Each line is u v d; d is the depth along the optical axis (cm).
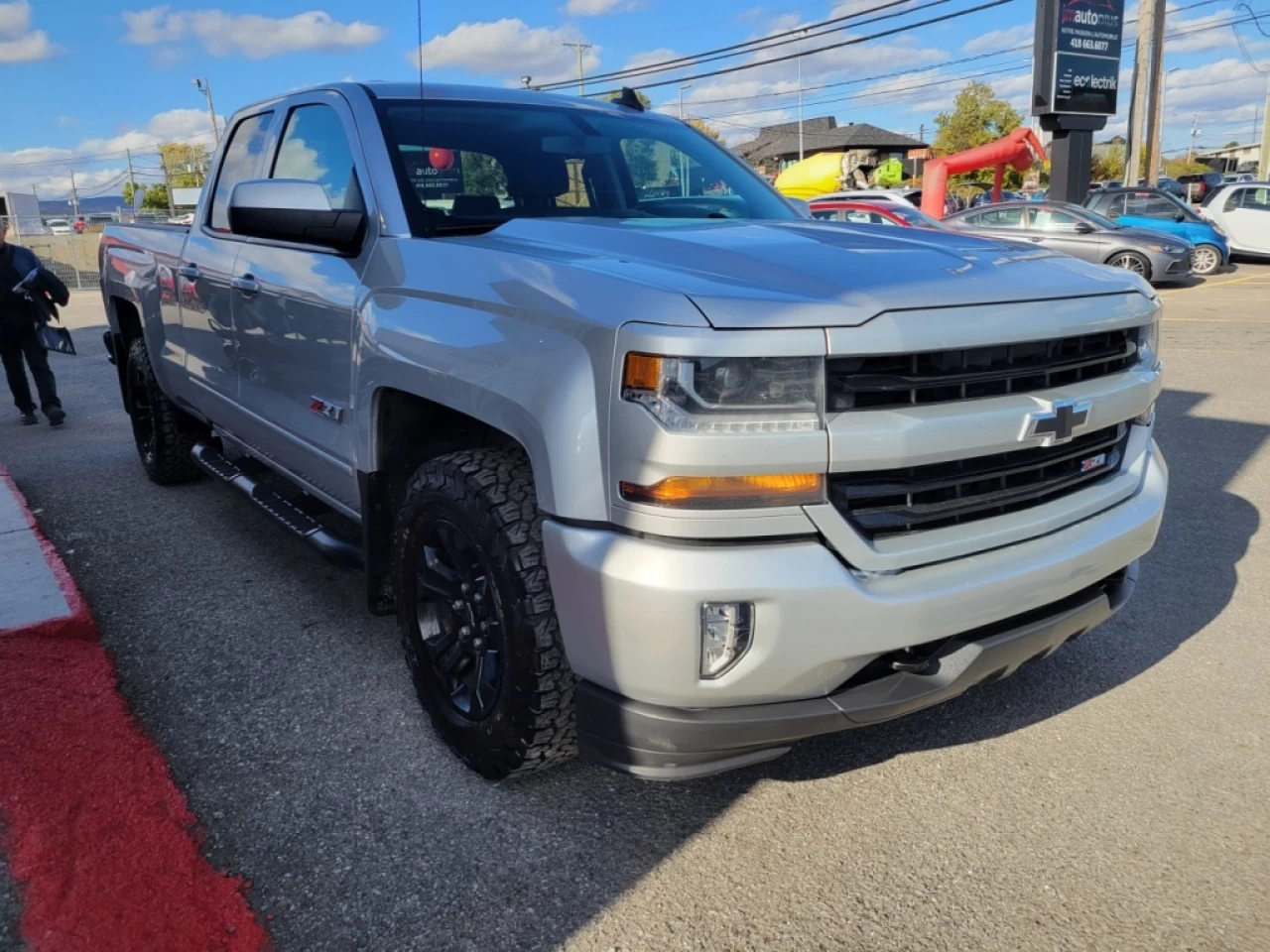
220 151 447
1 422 809
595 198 344
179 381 482
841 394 209
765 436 202
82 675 332
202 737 299
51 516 520
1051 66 2084
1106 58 2141
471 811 262
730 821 259
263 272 362
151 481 583
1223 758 287
